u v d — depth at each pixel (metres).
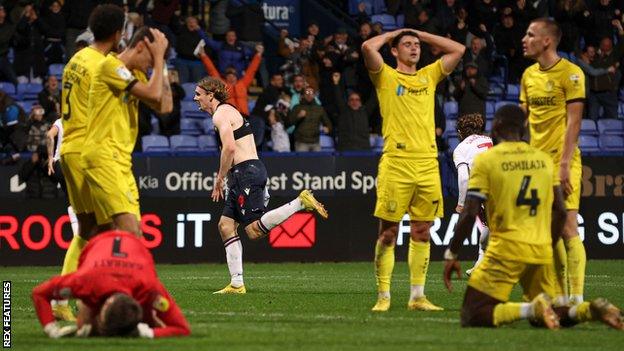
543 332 16.06
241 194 24.78
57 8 43.84
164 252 36.47
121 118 17.20
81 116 17.81
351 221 37.47
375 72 20.31
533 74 19.73
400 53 20.44
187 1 48.34
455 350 14.45
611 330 16.38
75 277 14.55
